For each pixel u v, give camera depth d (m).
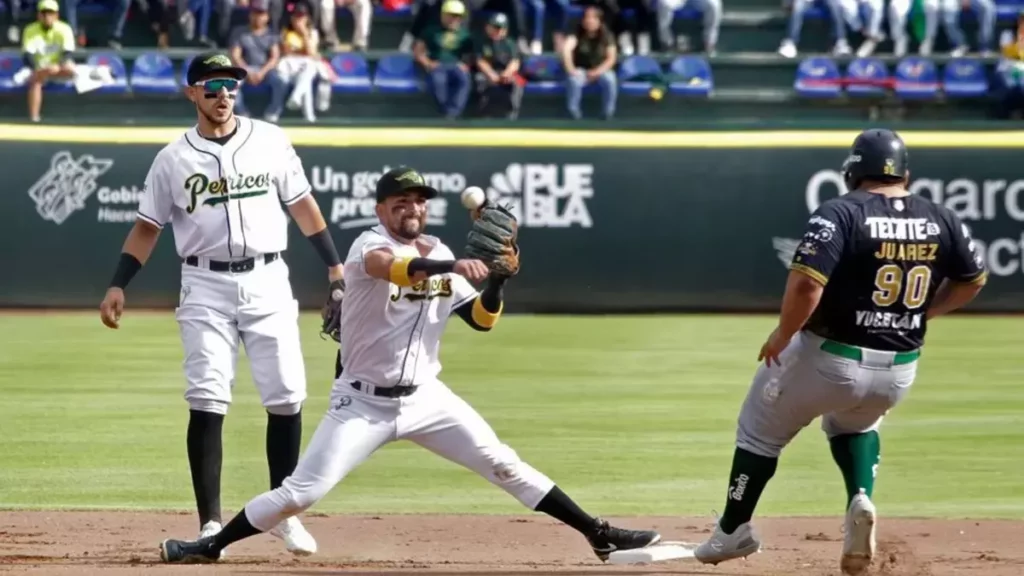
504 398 46.31
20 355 54.41
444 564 24.97
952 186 66.56
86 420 42.16
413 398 22.73
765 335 60.22
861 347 21.78
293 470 25.72
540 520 30.28
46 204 66.75
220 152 25.17
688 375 50.66
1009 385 49.09
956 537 28.23
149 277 66.75
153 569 23.56
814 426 42.88
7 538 27.41
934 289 22.14
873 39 82.31
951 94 80.06
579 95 77.31
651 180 67.00
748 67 81.12
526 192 66.88
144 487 33.62
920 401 46.16
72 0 81.56
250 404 45.34
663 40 81.88
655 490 33.69
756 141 66.81
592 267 67.06
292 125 66.50
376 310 22.12
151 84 79.25
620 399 46.16
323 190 66.25
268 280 25.59
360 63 79.50
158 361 53.16
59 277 66.75
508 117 77.25
